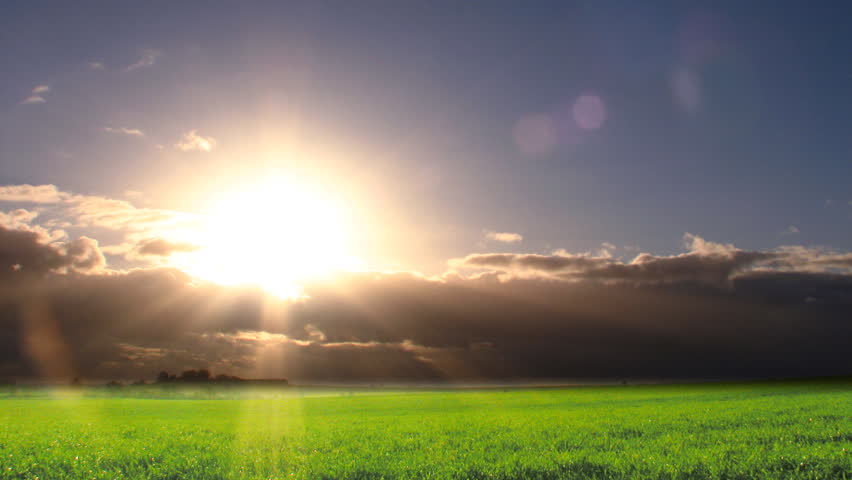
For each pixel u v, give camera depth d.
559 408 42.69
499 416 34.78
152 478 14.23
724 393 62.34
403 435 23.55
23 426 31.00
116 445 20.81
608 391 84.56
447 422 30.31
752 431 21.39
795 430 21.25
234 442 21.47
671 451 16.84
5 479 14.64
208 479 13.87
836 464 13.64
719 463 14.20
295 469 14.98
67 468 16.00
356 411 44.75
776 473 12.88
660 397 57.78
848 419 25.17
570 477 13.23
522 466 14.61
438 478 13.34
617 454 16.55
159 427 29.41
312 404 59.28
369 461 16.02
